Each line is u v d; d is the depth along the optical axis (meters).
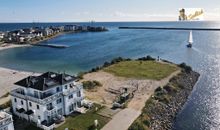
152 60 109.38
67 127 46.03
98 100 60.34
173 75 82.62
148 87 70.19
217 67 102.75
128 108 54.97
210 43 177.38
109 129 45.28
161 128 49.91
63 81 51.38
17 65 122.31
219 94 70.06
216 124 52.00
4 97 65.06
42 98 47.38
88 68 109.06
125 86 71.44
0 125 38.44
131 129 44.78
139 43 191.25
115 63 103.94
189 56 128.88
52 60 132.88
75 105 54.06
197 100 66.00
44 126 45.41
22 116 49.88
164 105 58.72
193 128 50.59
